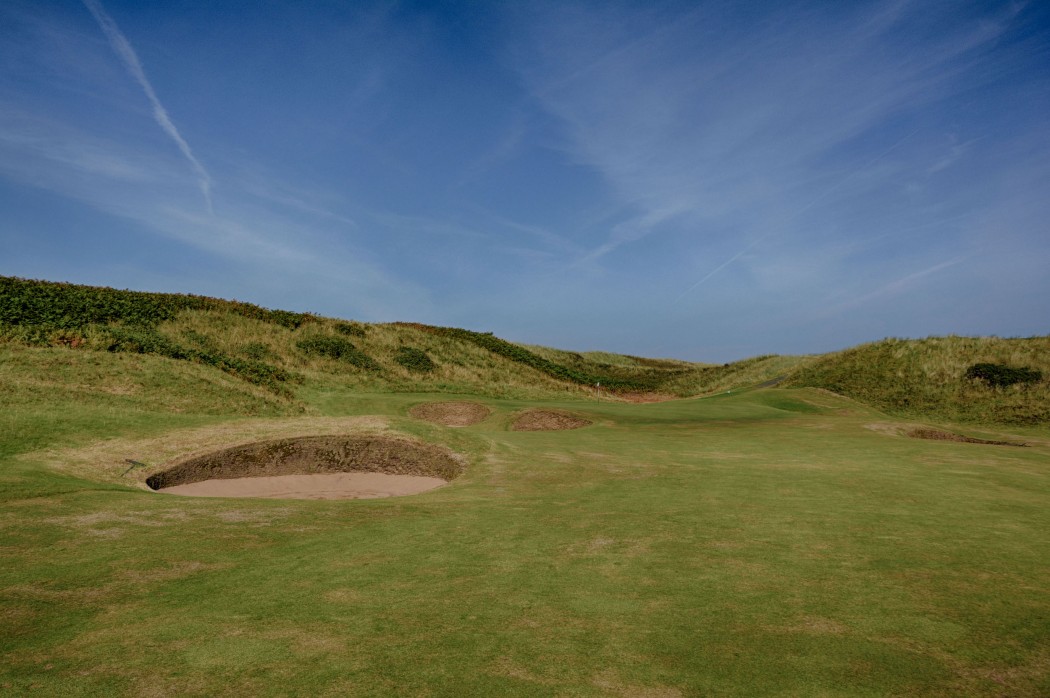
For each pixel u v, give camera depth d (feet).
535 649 15.44
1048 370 108.58
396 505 33.73
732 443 59.06
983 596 19.04
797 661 14.82
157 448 47.39
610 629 16.66
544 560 22.99
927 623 17.04
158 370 76.02
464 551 24.22
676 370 258.37
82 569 21.59
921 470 43.65
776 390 124.98
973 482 38.93
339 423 57.16
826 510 31.27
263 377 98.02
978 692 13.46
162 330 106.83
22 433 45.03
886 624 16.97
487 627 16.80
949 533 26.53
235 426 54.44
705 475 42.11
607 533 26.94
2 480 34.04
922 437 72.59
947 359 121.90
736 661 14.82
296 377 107.45
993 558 22.93
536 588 19.90
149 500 32.99
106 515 29.14
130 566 21.99
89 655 15.14
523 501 34.86
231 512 30.81
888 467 45.11
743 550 24.07
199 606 18.31
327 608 18.17
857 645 15.67
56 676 14.11
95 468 41.39
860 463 47.14
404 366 134.10
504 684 13.66
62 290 105.91
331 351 127.03
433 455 52.16
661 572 21.45
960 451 53.52
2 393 55.31
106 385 66.95
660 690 13.46
